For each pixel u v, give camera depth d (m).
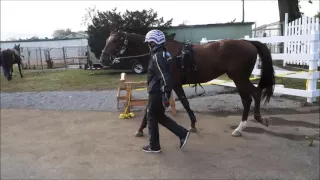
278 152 4.27
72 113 7.11
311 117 5.93
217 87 9.62
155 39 3.96
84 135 5.37
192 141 4.82
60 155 4.46
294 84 9.05
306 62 11.41
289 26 12.73
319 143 4.58
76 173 3.83
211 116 6.27
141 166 3.96
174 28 18.95
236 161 4.01
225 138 4.91
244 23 18.42
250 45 4.97
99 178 3.66
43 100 8.89
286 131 5.16
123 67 16.34
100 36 17.16
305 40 6.99
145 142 4.88
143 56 5.91
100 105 7.79
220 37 18.81
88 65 19.48
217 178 3.55
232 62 4.89
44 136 5.42
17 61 16.28
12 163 4.23
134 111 7.01
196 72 5.02
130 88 6.66
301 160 3.98
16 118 6.86
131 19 16.95
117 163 4.08
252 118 6.00
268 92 5.06
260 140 4.77
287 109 6.55
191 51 4.98
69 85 12.01
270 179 3.49
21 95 10.01
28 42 32.34
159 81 4.05
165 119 4.25
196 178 3.57
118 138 5.12
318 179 3.47
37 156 4.46
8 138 5.39
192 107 7.05
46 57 27.72
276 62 14.95
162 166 3.94
